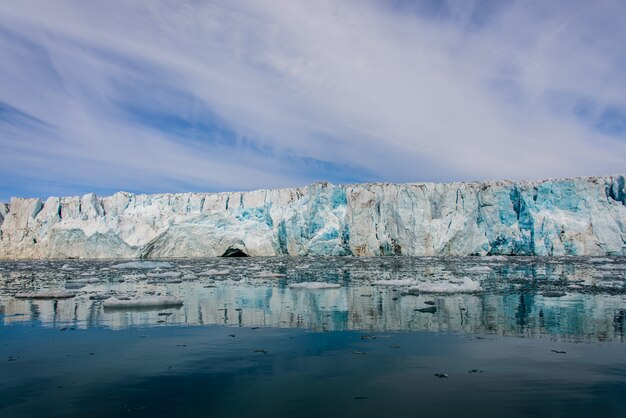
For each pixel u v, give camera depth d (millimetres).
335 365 8414
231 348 9766
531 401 6516
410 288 20203
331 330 11656
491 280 25031
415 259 55375
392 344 10047
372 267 40625
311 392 6957
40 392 7082
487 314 13727
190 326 12359
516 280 24922
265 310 15109
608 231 57844
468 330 11477
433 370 8078
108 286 24391
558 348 9594
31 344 10312
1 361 8875
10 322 13141
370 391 6988
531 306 15180
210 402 6562
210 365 8469
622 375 7719
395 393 6902
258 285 24344
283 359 8859
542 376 7688
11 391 7141
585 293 18578
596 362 8508
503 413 6078
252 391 7023
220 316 13969
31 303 17234
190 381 7543
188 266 44438
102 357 9109
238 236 68750
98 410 6316
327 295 19203
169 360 8836
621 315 13328
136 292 21219
